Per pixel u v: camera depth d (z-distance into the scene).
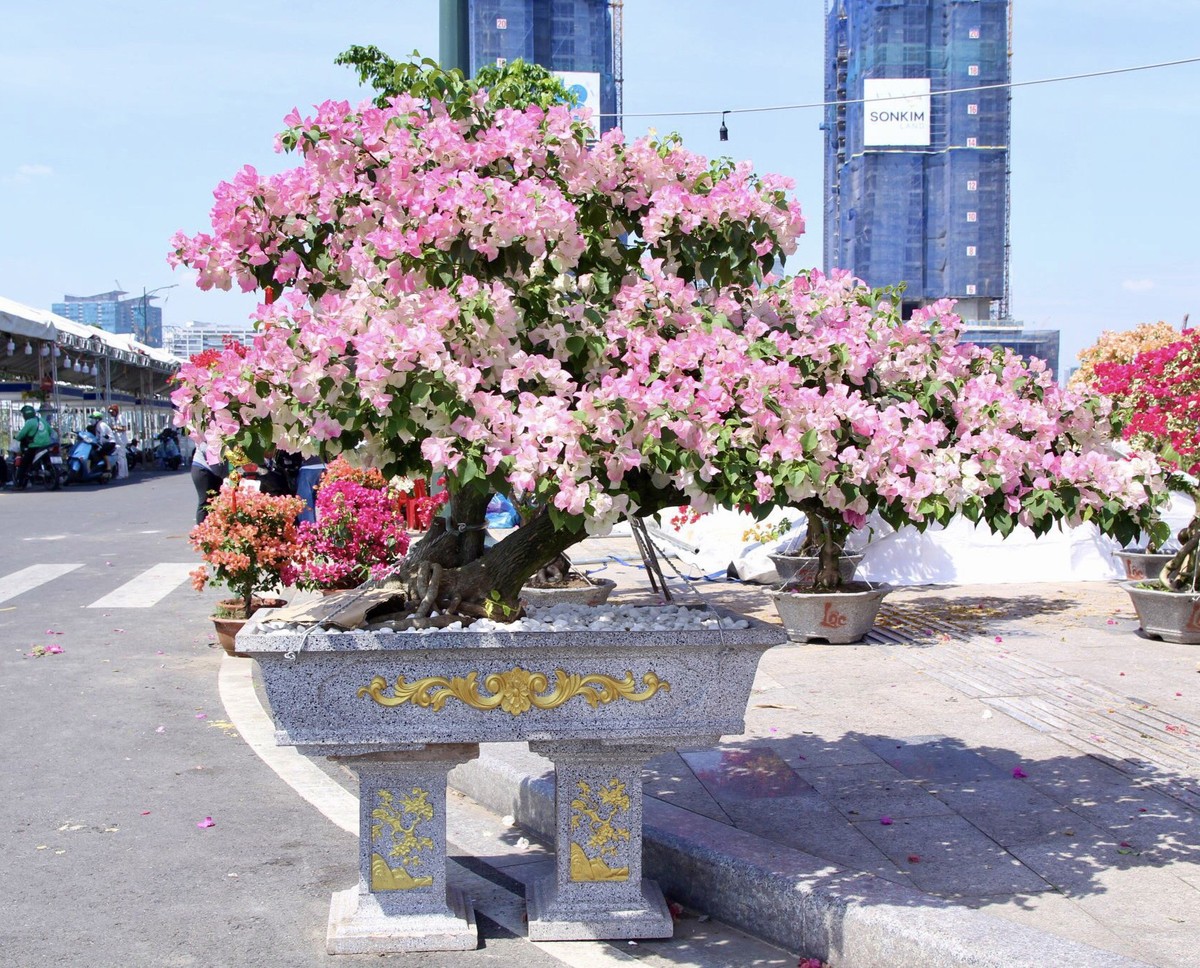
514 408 3.38
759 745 5.63
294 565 8.17
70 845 4.74
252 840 4.81
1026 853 4.21
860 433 3.49
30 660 8.18
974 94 62.00
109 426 32.88
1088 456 3.76
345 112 3.93
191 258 3.95
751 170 4.09
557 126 3.81
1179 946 3.47
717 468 3.39
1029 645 7.84
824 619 7.96
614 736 3.66
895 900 3.60
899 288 4.39
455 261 3.58
